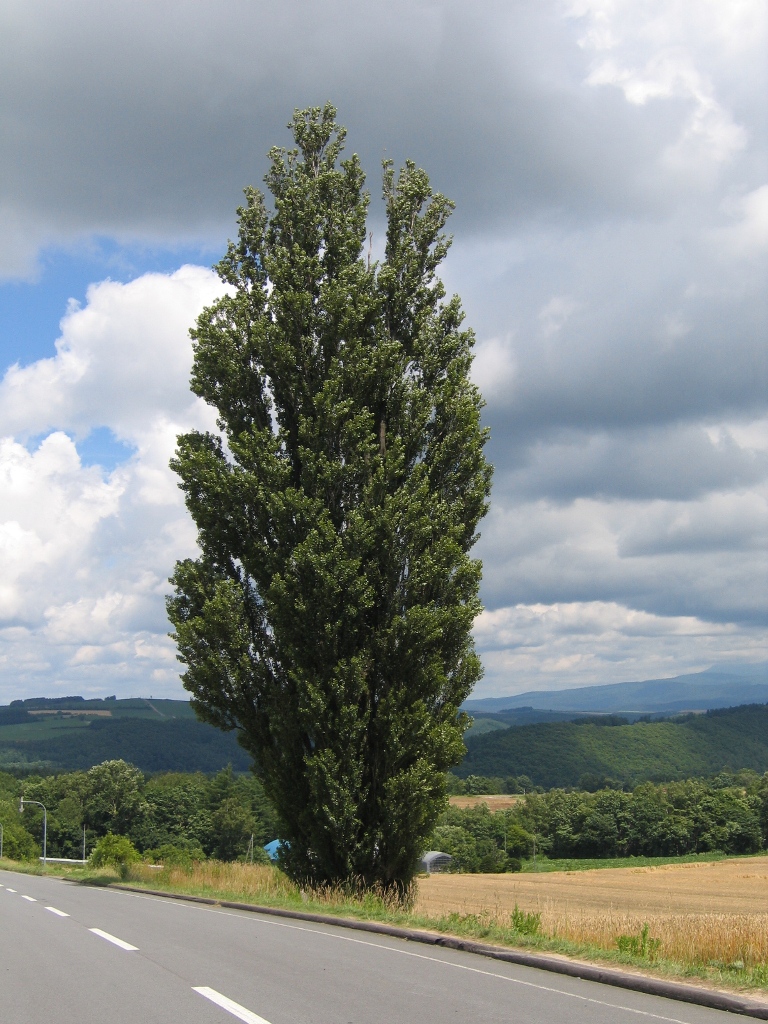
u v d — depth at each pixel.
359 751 21.11
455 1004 8.71
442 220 25.75
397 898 20.06
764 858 102.00
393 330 25.00
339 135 26.58
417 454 23.69
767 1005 8.44
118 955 12.20
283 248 24.83
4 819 96.81
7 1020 8.15
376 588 22.02
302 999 8.92
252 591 23.56
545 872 94.00
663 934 12.95
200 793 116.25
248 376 24.38
